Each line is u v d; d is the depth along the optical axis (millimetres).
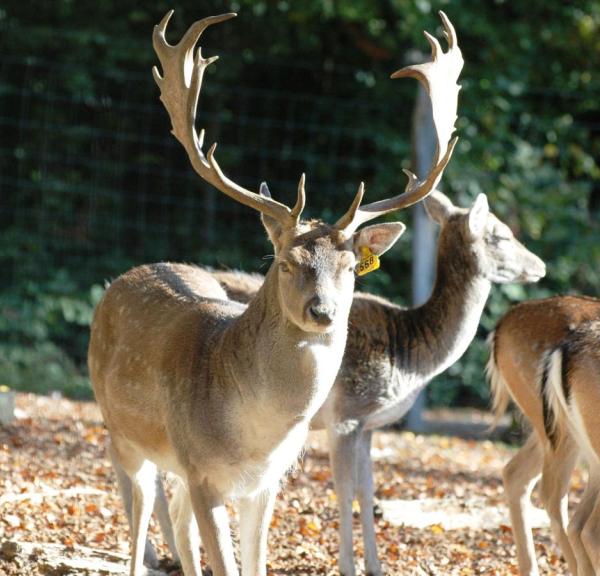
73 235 20906
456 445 15133
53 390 17875
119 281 8625
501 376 9570
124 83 21703
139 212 21344
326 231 6723
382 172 21594
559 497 8695
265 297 6875
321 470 12055
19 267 20266
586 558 8344
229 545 7031
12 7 21812
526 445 9305
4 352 18734
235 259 21312
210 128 22219
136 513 7957
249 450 6977
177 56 7234
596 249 20359
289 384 6695
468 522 10500
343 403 9344
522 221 20547
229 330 7105
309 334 6621
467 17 21344
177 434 7191
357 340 9469
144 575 8070
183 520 7664
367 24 22266
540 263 10219
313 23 22656
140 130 21703
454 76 7723
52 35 21500
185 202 21516
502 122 21406
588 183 21469
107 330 8406
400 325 9711
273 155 21984
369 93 22453
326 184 21875
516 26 21938
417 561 9336
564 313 9055
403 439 15008
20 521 9023
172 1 22328
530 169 21156
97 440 12422
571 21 22500
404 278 21047
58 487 10305
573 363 8516
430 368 9805
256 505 7320
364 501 9273
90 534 8992
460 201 20484
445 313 9875
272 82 22609
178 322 7633
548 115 22547
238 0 21922
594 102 22781
